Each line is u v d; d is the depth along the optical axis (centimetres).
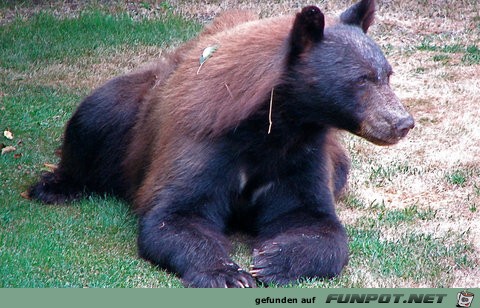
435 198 1384
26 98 1736
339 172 1333
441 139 1633
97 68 1955
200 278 999
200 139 1089
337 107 1019
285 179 1127
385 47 2183
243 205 1150
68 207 1280
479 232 1246
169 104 1152
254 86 1038
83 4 2395
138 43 2123
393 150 1575
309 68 1019
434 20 2375
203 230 1062
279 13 2381
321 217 1120
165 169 1116
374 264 1105
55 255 1076
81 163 1334
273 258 1039
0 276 1000
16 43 2055
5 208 1244
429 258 1134
